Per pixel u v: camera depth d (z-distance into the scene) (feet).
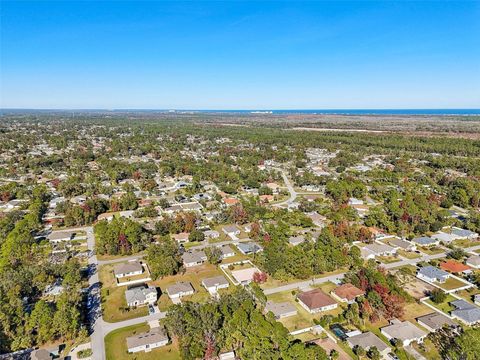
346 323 260.83
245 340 225.35
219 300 269.03
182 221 435.12
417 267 352.90
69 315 241.96
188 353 219.82
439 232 439.22
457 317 268.00
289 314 269.64
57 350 225.97
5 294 263.70
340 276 333.42
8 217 445.78
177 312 243.60
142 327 254.06
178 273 336.08
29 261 333.62
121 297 293.23
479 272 342.23
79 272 317.01
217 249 361.92
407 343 238.48
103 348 231.71
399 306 272.72
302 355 210.38
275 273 323.57
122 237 375.45
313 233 433.07
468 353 218.59
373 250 379.96
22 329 230.89
